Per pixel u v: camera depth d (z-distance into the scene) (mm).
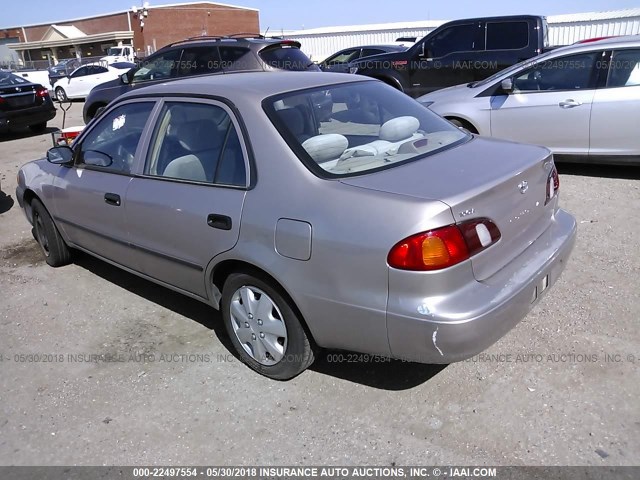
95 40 54688
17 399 3268
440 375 3219
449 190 2633
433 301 2516
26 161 10391
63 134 7008
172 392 3246
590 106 6520
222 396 3184
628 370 3139
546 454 2625
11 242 6023
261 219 2930
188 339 3797
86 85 21953
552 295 4004
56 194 4551
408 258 2486
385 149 3236
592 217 5539
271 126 3064
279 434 2875
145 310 4242
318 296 2781
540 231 3207
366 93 3689
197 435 2902
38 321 4168
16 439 2947
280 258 2869
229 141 3217
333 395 3133
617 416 2814
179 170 3484
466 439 2754
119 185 3863
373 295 2613
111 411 3119
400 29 29188
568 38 24469
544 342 3447
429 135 3521
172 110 3615
